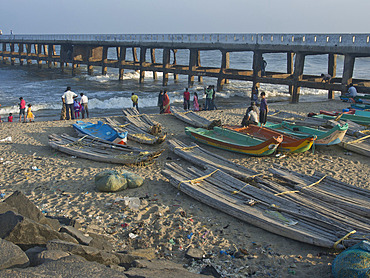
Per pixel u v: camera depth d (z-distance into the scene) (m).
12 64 67.19
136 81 44.44
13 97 31.06
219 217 8.17
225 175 9.84
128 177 10.02
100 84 40.69
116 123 17.69
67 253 4.72
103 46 45.81
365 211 7.69
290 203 8.06
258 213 7.80
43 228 5.30
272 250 6.76
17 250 4.45
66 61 52.00
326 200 8.36
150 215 8.19
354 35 23.86
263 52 30.64
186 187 9.21
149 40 40.12
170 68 38.06
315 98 34.06
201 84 42.03
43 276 4.05
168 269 5.15
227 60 35.88
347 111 19.03
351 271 5.29
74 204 8.77
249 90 36.59
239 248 6.80
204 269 6.03
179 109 21.23
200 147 13.44
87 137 14.74
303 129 15.57
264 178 9.87
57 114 25.25
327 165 12.04
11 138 15.62
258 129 14.65
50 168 11.69
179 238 7.18
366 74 51.47
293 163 12.27
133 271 4.75
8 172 11.21
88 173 11.23
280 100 32.50
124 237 7.20
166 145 14.89
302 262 6.34
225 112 21.62
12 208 5.77
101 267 4.41
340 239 6.52
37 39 59.72
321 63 71.00
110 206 8.61
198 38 34.78
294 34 27.27
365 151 12.98
